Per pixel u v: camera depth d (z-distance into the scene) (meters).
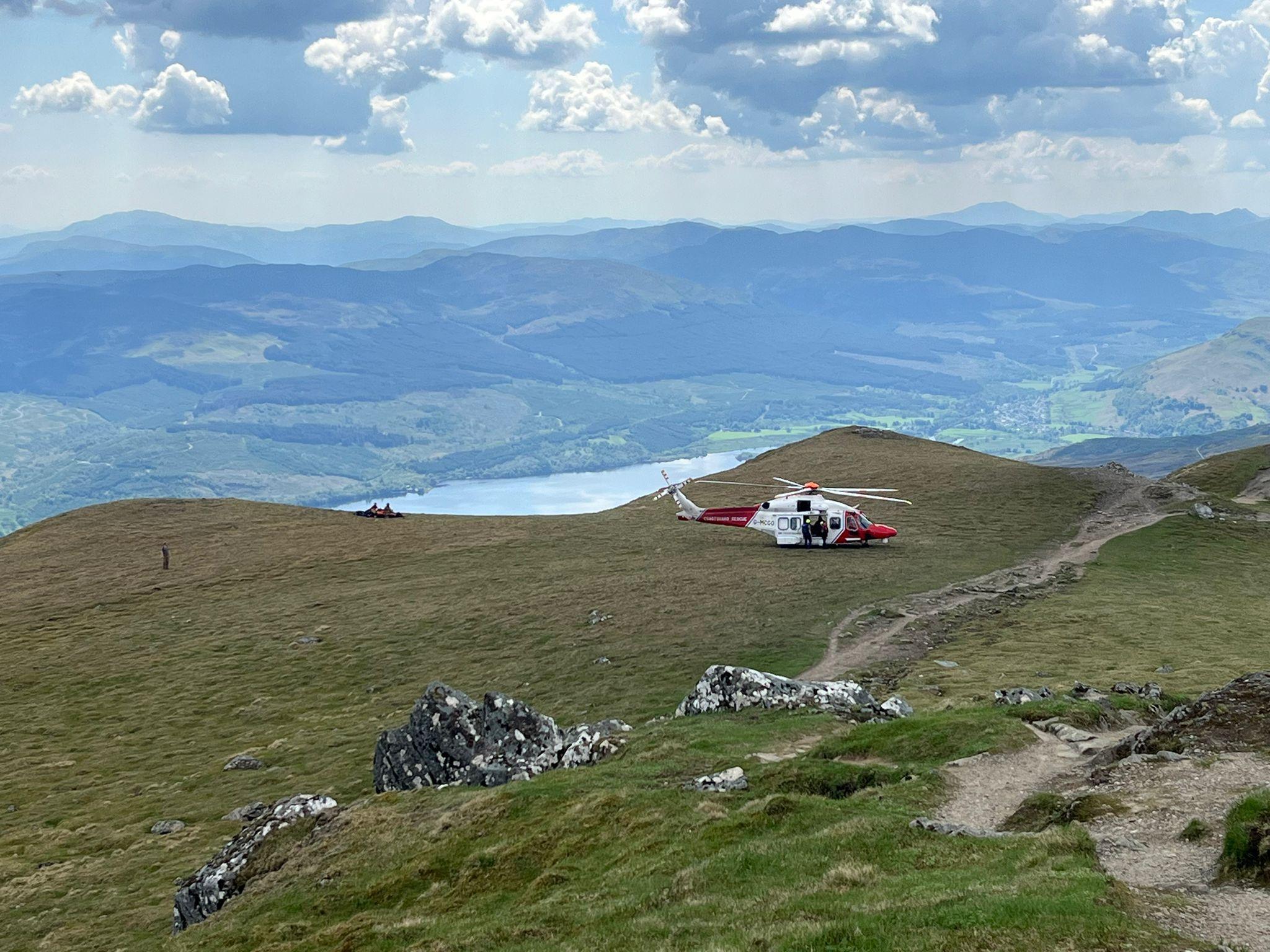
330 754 67.31
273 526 147.12
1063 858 22.67
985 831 26.52
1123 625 75.12
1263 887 20.16
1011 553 102.62
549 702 68.31
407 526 144.62
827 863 25.70
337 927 31.61
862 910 21.66
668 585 95.94
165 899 47.22
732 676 50.56
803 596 87.12
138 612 111.88
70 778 69.94
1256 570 95.75
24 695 89.75
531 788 38.97
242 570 124.81
